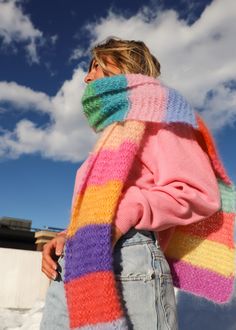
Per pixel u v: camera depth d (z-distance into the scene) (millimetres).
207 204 1386
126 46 1699
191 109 1534
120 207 1303
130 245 1310
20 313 6301
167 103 1479
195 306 3641
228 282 1509
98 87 1508
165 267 1364
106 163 1376
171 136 1453
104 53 1700
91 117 1574
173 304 1353
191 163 1425
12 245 16031
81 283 1222
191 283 1523
